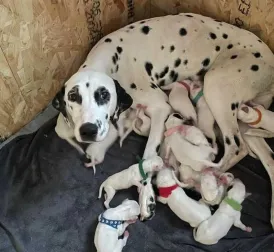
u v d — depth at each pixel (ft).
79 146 2.88
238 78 2.64
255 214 2.59
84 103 2.42
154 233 2.52
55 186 2.73
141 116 2.82
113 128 2.77
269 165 2.62
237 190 2.44
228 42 2.82
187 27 2.83
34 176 2.77
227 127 2.64
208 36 2.82
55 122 3.00
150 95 2.81
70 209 2.65
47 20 2.69
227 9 2.93
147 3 3.34
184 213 2.45
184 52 2.84
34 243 2.52
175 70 2.89
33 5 2.56
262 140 2.70
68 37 2.90
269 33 2.82
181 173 2.65
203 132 2.75
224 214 2.40
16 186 2.74
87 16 2.94
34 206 2.66
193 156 2.53
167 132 2.68
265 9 2.72
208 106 2.73
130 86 2.81
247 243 2.47
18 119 2.98
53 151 2.88
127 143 2.93
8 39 2.56
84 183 2.75
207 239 2.39
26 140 2.93
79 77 2.47
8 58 2.64
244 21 2.90
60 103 2.56
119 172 2.64
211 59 2.84
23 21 2.57
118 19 3.20
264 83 2.72
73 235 2.55
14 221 2.60
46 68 2.91
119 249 2.38
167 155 2.71
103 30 3.14
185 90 2.84
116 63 2.75
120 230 2.44
